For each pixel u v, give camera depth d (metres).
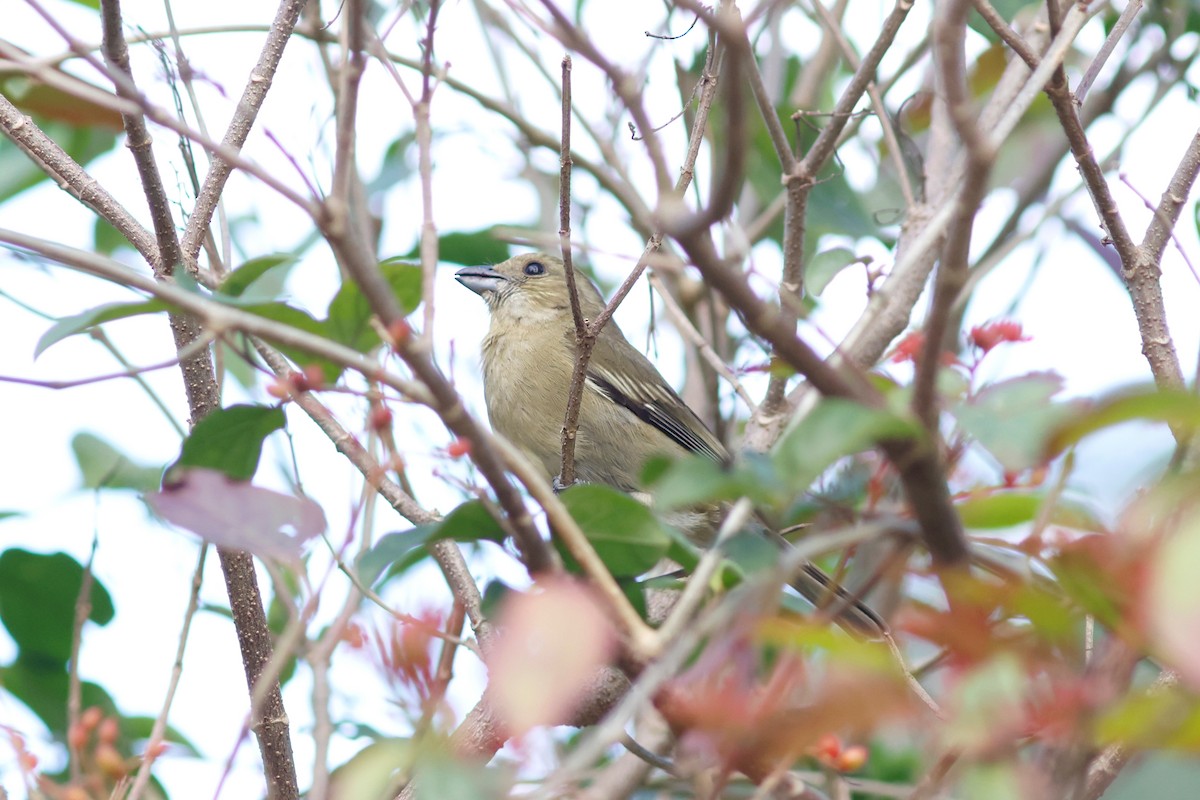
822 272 7.54
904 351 5.68
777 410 9.12
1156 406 3.71
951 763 4.48
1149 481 4.09
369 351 6.18
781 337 3.96
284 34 7.80
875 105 9.55
